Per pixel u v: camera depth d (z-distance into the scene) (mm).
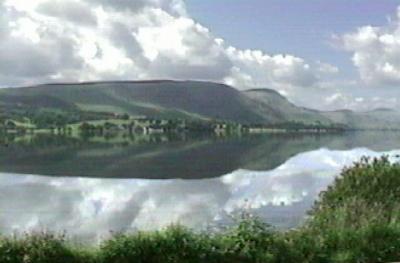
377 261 13023
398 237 13680
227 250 12703
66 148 143750
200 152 124750
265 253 12812
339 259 12953
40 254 12008
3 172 71375
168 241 12578
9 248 11992
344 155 106375
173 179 61750
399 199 17094
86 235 23859
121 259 12305
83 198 44219
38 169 77312
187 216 31906
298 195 41656
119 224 30094
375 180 17906
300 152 120750
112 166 84125
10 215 34000
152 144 170875
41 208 37781
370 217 14656
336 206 16625
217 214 32469
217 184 54938
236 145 163625
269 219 24688
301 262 12844
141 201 41562
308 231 14008
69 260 12133
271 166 79812
